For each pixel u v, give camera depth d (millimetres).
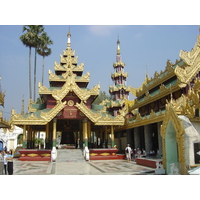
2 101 25922
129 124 30578
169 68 25422
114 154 29297
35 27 46781
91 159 27688
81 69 38281
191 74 19438
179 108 16500
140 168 18406
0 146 54156
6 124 27922
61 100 28719
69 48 39594
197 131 10969
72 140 37594
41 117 27281
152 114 23828
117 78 52969
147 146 27656
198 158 11234
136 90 36688
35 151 27125
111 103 46000
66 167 19938
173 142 12852
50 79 34844
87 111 28219
